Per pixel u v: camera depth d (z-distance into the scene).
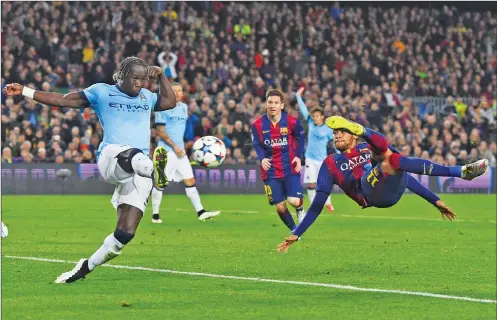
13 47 44.97
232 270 14.00
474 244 18.92
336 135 12.44
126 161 11.65
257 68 49.97
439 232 22.00
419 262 15.39
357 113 45.62
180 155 23.95
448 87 52.47
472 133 45.78
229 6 53.00
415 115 47.97
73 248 17.17
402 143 43.88
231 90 46.06
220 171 41.03
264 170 18.66
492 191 44.81
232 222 24.53
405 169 11.59
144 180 11.95
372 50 53.78
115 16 48.88
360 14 56.53
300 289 12.02
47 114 40.25
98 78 45.22
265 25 52.94
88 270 12.25
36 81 42.97
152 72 12.30
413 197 40.81
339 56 52.16
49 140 39.84
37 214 27.06
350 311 10.38
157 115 23.78
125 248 17.22
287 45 52.38
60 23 47.84
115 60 45.97
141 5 50.59
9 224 23.08
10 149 38.78
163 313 10.15
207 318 9.87
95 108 12.14
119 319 9.77
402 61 54.62
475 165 11.49
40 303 10.73
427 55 55.06
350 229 22.67
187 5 52.03
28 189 38.88
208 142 23.42
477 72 55.34
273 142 18.70
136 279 12.84
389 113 47.66
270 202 19.00
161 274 13.41
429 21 58.00
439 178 43.88
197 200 24.25
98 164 12.05
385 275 13.57
